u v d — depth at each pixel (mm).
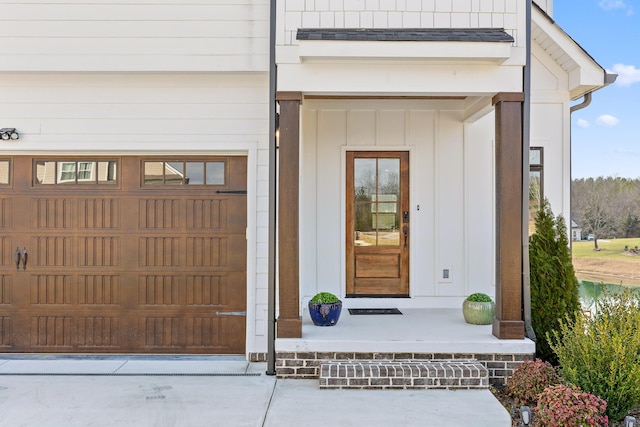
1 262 5352
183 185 5371
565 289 4773
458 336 4707
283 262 4672
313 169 6266
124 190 5371
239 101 5242
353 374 4266
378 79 4676
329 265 6258
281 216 4699
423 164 6277
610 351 3662
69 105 5234
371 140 6270
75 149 5227
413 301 6215
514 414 3826
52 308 5340
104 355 5305
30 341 5324
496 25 4742
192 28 5016
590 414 3246
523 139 4668
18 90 5227
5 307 5332
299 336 4625
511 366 4500
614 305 4059
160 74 5152
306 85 4684
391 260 6320
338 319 5320
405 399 4039
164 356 5277
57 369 4816
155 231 5359
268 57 5012
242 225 5352
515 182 4641
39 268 5340
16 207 5355
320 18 4738
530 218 6176
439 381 4258
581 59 5832
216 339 5332
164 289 5352
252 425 3557
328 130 6281
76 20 4984
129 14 5000
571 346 3902
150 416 3705
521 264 4645
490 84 4668
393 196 6332
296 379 4547
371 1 4746
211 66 5008
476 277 6242
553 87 6152
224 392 4211
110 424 3566
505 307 4602
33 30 4973
